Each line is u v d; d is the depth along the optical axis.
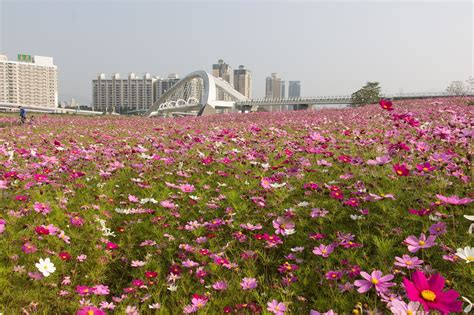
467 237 3.11
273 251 3.53
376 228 3.54
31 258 3.31
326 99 92.19
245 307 2.62
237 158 6.76
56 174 6.12
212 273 3.12
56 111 127.50
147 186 5.23
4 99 162.75
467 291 2.57
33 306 2.69
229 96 109.12
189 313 2.58
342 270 2.91
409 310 1.65
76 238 3.78
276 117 24.72
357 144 6.98
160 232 3.89
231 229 3.89
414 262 2.38
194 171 6.21
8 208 4.33
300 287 2.94
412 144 6.15
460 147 5.64
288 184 4.93
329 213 4.04
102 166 6.64
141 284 2.89
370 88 63.69
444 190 4.08
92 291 2.77
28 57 176.75
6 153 7.05
